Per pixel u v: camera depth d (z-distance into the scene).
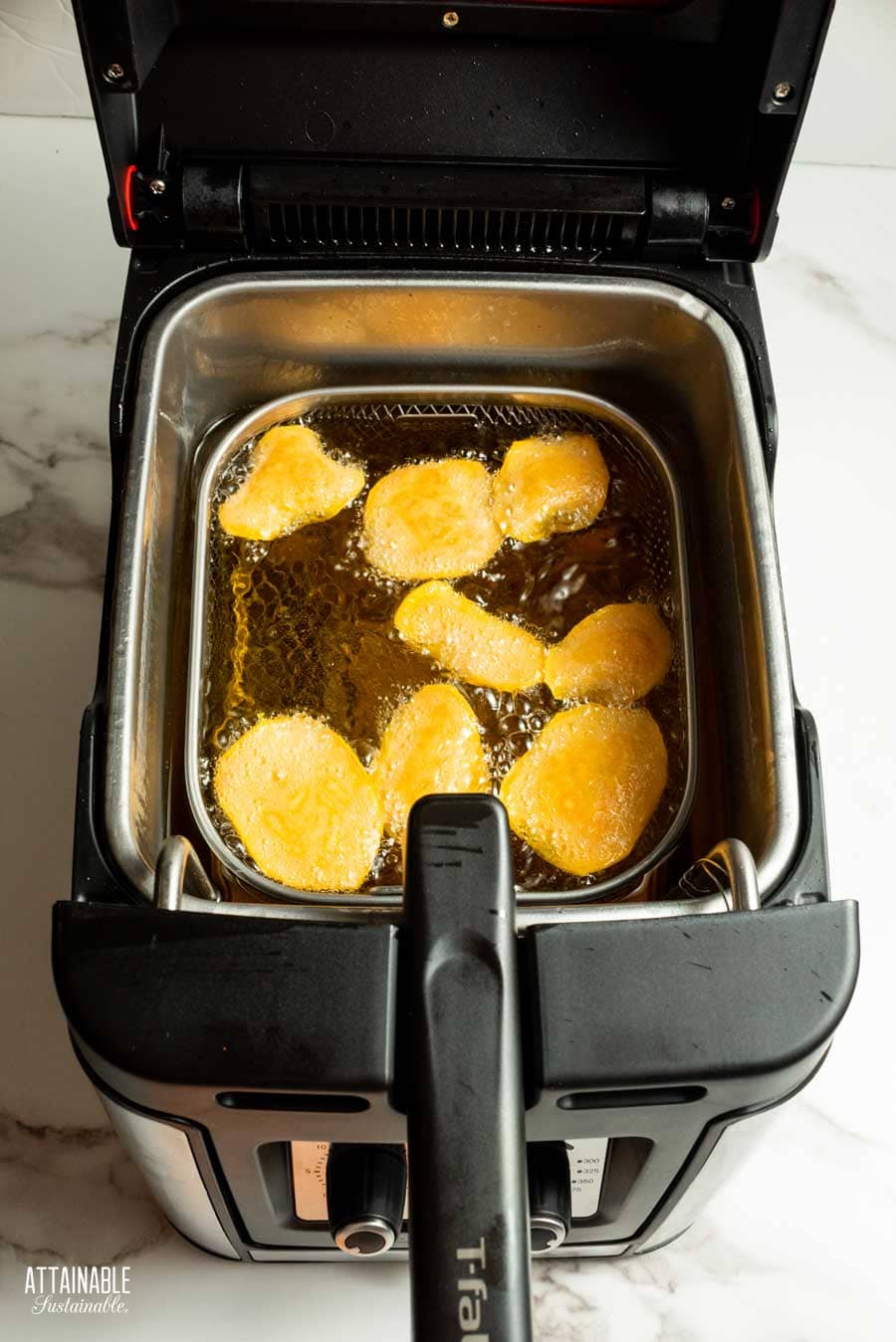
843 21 0.87
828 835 0.81
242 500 0.71
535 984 0.54
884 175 0.96
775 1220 0.75
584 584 0.70
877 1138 0.76
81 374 0.89
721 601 0.69
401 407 0.74
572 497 0.72
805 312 0.93
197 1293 0.73
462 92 0.66
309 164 0.67
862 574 0.87
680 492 0.71
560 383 0.75
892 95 0.92
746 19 0.63
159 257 0.70
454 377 0.74
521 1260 0.49
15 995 0.77
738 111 0.66
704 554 0.71
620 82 0.65
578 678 0.68
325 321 0.71
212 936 0.54
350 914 0.58
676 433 0.74
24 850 0.79
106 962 0.54
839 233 0.95
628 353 0.73
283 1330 0.73
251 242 0.70
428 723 0.66
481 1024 0.51
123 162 0.66
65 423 0.88
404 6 0.63
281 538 0.71
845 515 0.88
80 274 0.91
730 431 0.68
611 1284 0.75
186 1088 0.53
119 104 0.64
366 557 0.70
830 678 0.85
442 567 0.70
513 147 0.67
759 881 0.59
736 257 0.70
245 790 0.65
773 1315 0.74
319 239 0.70
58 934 0.55
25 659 0.83
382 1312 0.73
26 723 0.82
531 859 0.65
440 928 0.52
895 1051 0.77
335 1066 0.53
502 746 0.67
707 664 0.70
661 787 0.66
